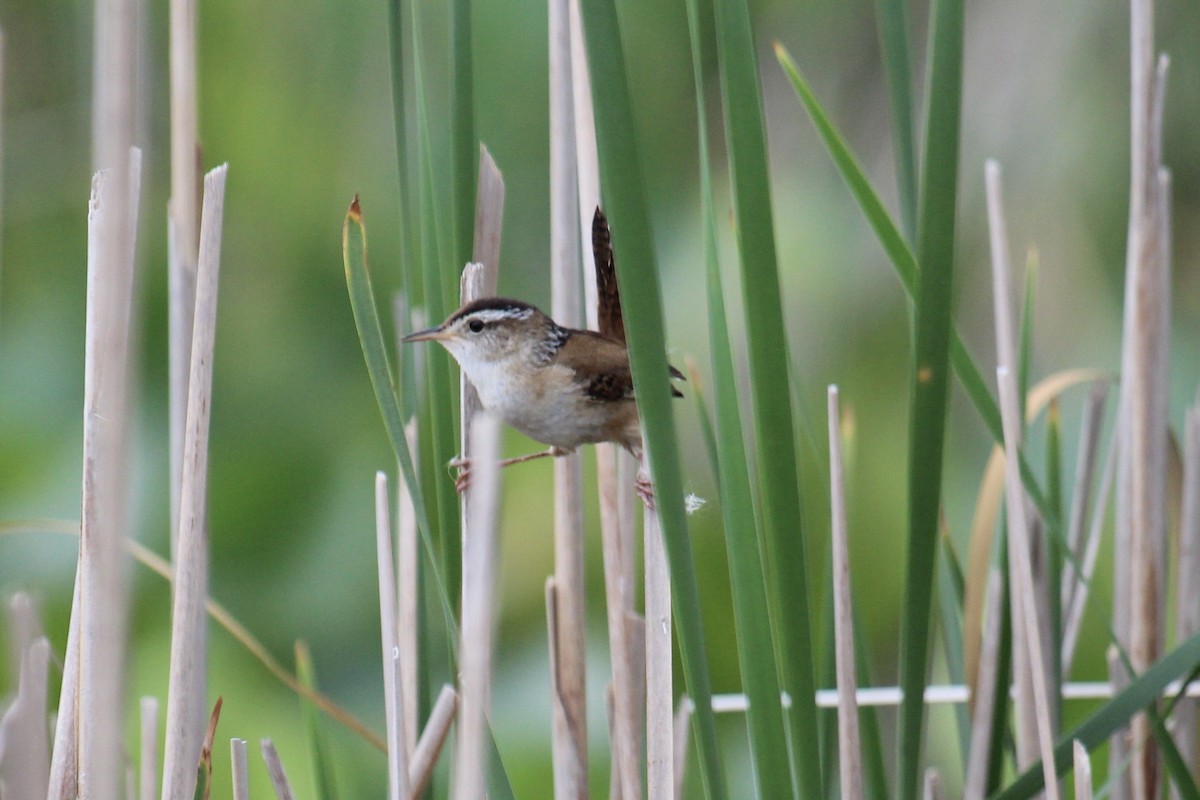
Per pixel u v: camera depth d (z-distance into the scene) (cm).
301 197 697
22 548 689
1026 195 698
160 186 699
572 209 666
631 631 662
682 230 696
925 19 702
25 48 702
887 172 698
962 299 699
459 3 660
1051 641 669
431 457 665
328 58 698
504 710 686
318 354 696
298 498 693
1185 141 696
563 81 666
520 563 690
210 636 685
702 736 654
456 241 661
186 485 660
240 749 660
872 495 693
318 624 691
